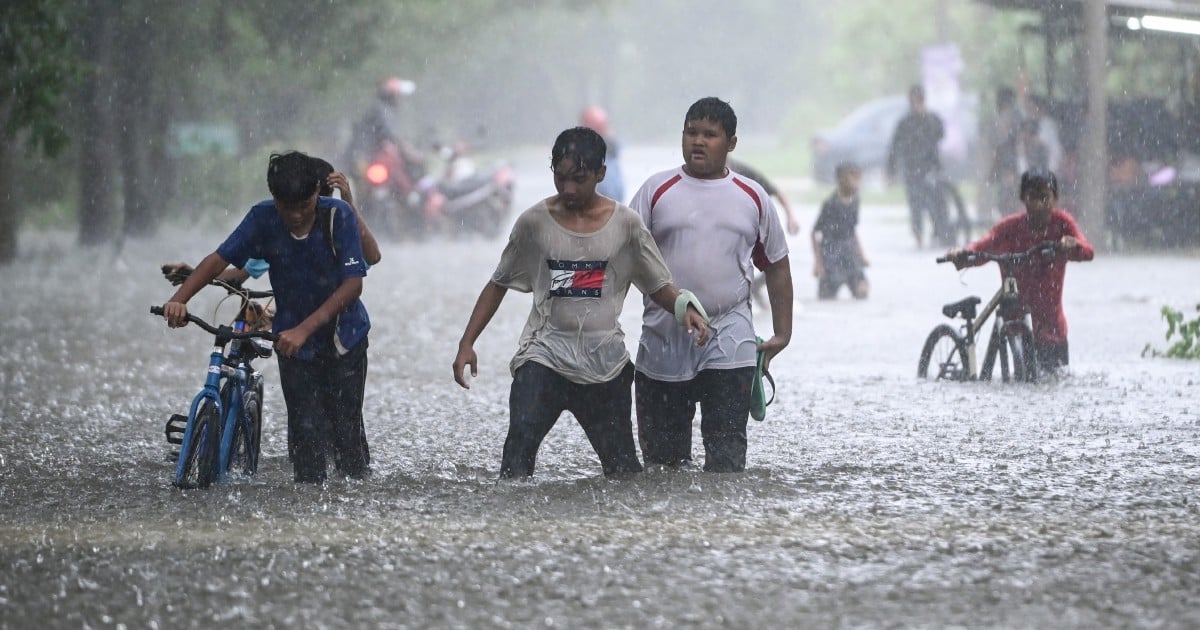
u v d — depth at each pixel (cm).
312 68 9344
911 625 1509
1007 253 3412
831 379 3444
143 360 3878
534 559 1762
